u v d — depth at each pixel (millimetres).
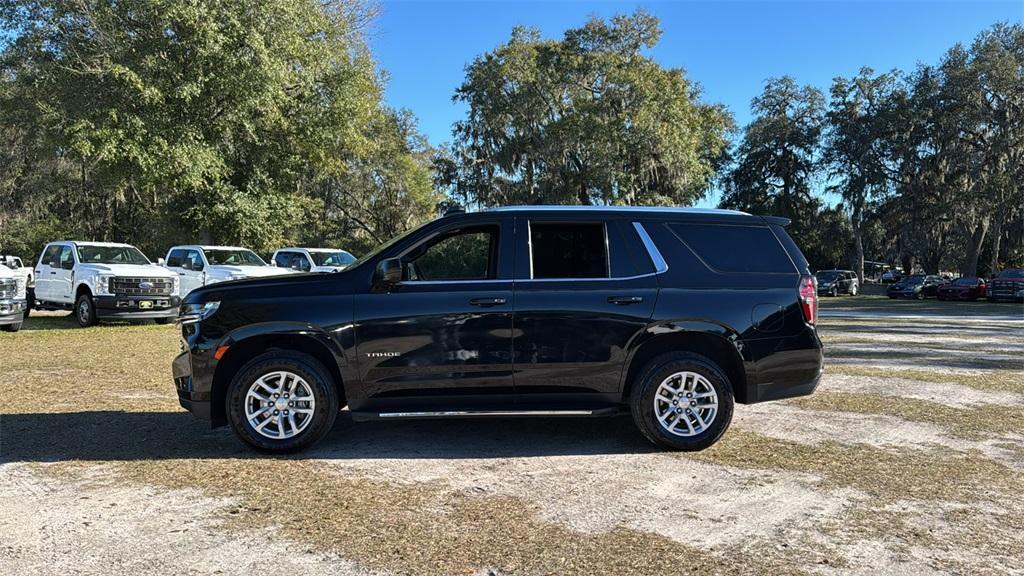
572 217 5289
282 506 3990
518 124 39844
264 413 5031
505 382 5078
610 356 5098
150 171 21375
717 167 57781
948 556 3359
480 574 3145
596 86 40094
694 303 5141
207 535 3559
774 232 5441
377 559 3291
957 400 7156
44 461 4832
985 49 41438
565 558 3318
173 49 21688
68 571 3131
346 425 6062
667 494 4250
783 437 5641
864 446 5371
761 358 5168
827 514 3920
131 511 3887
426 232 5266
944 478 4578
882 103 46656
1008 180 40000
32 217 44969
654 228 5328
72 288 15375
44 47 22297
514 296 5074
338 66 26297
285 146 25969
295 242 29969
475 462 4938
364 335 5000
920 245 52688
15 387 7602
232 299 5082
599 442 5492
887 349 11500
